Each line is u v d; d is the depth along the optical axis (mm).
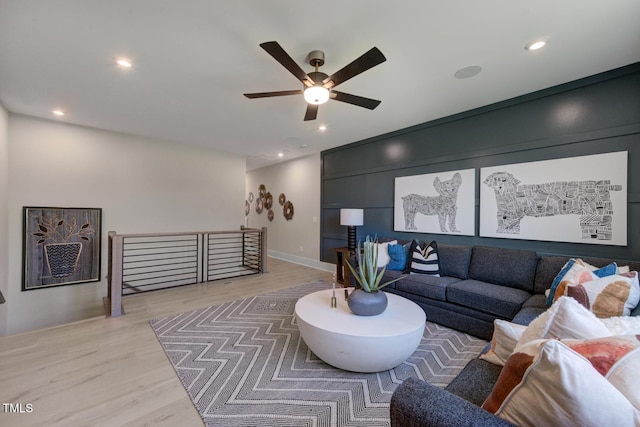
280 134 4730
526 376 779
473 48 2262
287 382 2027
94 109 3596
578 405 669
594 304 1842
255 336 2756
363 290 2344
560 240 2889
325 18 1921
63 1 1751
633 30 2025
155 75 2703
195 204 5617
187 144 5469
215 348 2518
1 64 2508
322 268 5984
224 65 2525
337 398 1858
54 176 4137
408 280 3305
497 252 3139
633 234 2508
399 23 1969
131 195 4848
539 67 2553
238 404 1801
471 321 2766
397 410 912
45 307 4078
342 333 1977
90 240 4441
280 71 2627
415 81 2816
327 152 5836
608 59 2420
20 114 3826
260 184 8297
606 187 2635
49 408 1747
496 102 3340
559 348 729
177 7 1815
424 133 4102
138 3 1777
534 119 3072
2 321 3557
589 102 2725
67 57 2398
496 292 2697
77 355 2379
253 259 6426
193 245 5578
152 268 5129
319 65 2365
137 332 2836
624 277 1861
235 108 3535
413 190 4219
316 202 6195
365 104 2523
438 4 1787
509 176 3250
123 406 1772
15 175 3834
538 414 744
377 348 1946
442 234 3885
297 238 6777
